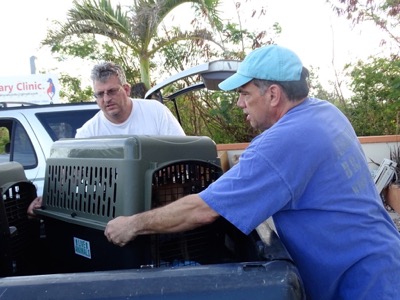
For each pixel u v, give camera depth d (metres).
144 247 1.66
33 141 4.43
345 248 1.59
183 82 7.34
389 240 1.68
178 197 1.79
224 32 7.70
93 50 9.59
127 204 1.64
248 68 1.68
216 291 1.19
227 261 1.85
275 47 1.69
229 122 7.62
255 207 1.48
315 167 1.55
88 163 1.83
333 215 1.58
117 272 1.25
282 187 1.49
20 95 8.80
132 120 3.21
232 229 1.84
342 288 1.66
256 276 1.22
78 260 1.91
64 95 11.05
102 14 7.18
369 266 1.60
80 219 1.82
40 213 2.05
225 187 1.51
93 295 1.19
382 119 7.48
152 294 1.19
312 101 1.74
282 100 1.68
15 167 2.14
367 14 7.04
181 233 1.76
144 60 7.64
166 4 7.25
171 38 7.64
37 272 2.17
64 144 2.04
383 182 5.95
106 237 1.70
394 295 1.62
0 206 1.75
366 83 7.37
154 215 1.54
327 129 1.61
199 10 7.54
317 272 1.62
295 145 1.52
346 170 1.62
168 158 1.75
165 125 3.25
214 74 4.01
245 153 1.56
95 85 3.06
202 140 1.91
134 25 7.25
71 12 7.25
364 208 1.64
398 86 6.65
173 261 1.74
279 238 1.64
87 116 4.54
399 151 6.23
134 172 1.64
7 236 1.78
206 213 1.51
